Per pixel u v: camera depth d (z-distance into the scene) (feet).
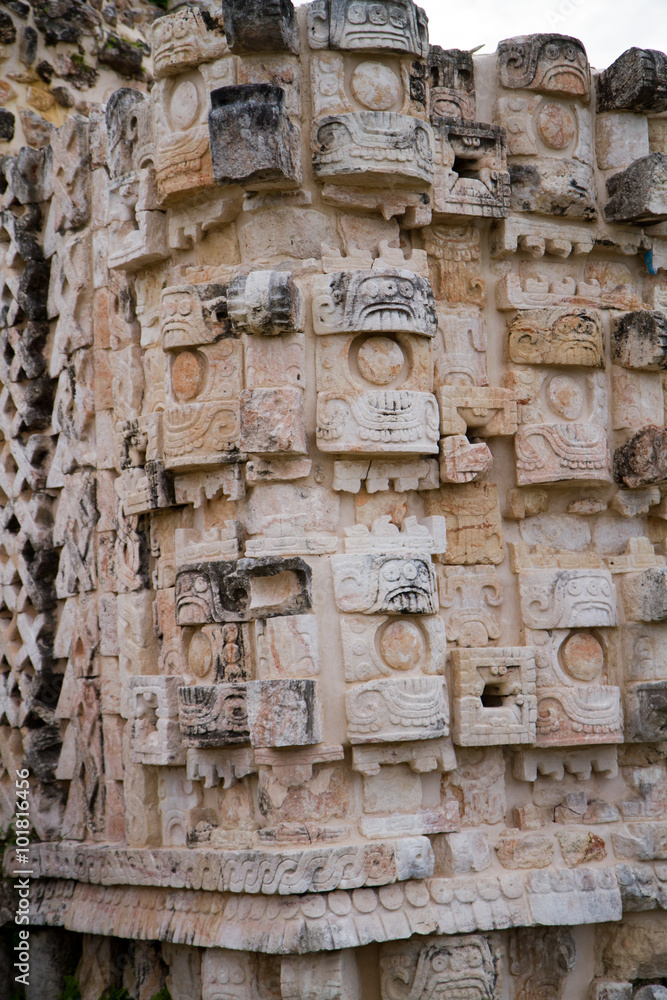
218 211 24.86
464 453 24.79
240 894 23.80
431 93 25.89
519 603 25.50
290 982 22.77
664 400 27.14
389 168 24.11
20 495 31.32
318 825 23.48
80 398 28.81
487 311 26.07
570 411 26.12
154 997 25.58
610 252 27.40
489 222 26.12
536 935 24.97
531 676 25.03
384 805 24.02
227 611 24.29
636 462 26.21
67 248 29.48
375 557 23.84
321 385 24.02
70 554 29.22
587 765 25.81
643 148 27.20
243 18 23.63
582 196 26.43
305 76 24.52
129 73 37.63
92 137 29.12
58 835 29.19
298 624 23.40
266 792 23.75
